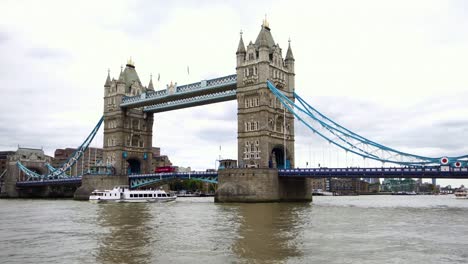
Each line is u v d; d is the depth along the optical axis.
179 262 27.66
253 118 99.12
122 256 29.86
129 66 140.00
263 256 29.08
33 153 181.50
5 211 74.19
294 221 49.75
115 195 106.06
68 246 34.25
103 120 137.50
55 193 172.50
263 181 89.50
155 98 121.38
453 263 26.73
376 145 86.62
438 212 63.56
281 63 105.12
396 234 38.62
